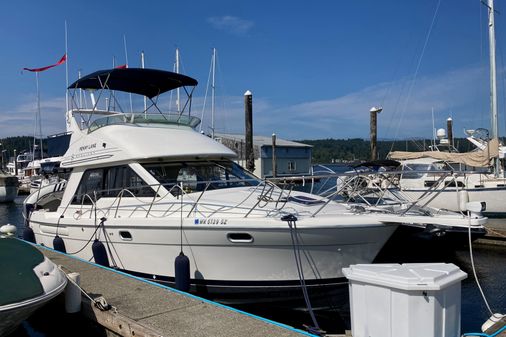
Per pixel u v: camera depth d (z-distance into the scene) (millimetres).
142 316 4754
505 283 9289
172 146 8164
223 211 6676
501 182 15875
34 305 4594
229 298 6594
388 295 3770
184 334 4230
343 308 6406
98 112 10219
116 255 7551
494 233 12156
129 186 7910
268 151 41375
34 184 32969
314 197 7617
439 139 23016
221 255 6441
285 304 6484
